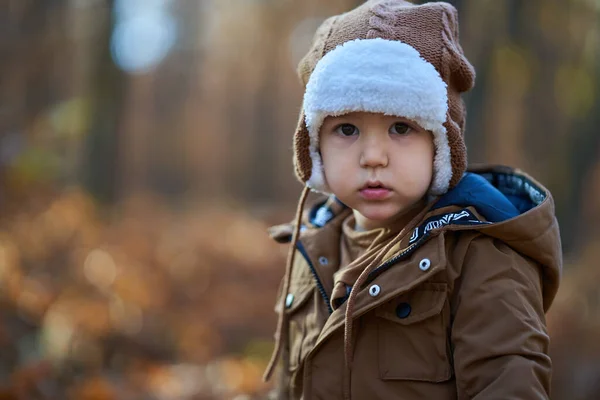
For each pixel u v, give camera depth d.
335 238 1.82
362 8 1.67
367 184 1.55
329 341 1.62
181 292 6.98
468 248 1.55
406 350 1.54
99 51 10.60
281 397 1.85
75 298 5.11
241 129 33.56
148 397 3.86
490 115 11.40
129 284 5.96
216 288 7.52
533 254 1.55
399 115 1.50
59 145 7.67
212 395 4.01
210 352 5.24
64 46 8.73
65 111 7.84
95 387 3.71
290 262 1.84
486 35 8.27
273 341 5.74
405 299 1.56
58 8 8.59
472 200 1.57
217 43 31.64
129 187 17.03
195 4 31.06
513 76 11.85
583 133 13.66
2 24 7.44
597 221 14.05
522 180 1.72
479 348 1.43
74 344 4.26
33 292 4.79
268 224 13.56
